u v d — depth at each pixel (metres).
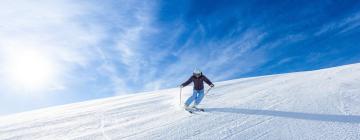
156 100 12.10
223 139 5.91
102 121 8.27
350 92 9.94
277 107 8.70
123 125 7.61
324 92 10.53
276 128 6.49
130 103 11.63
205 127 6.86
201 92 9.56
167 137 6.22
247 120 7.35
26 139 6.83
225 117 7.80
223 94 12.62
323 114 7.40
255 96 11.08
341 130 5.96
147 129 7.00
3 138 7.04
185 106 9.18
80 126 7.79
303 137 5.75
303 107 8.42
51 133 7.22
